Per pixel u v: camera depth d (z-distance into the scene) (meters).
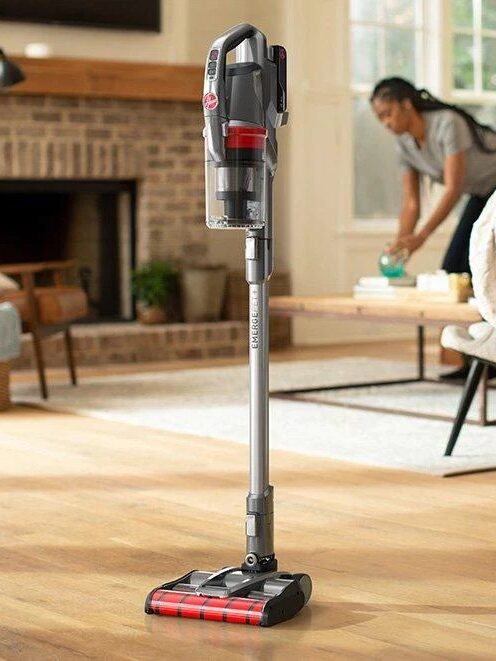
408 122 6.23
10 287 6.10
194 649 2.47
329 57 8.84
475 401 5.94
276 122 2.62
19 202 8.20
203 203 8.49
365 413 5.57
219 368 7.52
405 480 4.13
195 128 8.42
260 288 2.65
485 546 3.27
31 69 7.73
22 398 6.27
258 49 2.57
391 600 2.79
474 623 2.62
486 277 4.02
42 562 3.15
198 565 3.11
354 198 9.07
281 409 5.72
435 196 9.29
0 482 4.18
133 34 8.29
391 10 9.11
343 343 8.93
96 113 8.07
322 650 2.46
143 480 4.18
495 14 9.46
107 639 2.54
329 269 8.92
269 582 2.67
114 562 3.14
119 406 5.92
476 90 9.44
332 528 3.48
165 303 8.30
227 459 4.55
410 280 5.89
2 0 7.78
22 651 2.47
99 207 8.38
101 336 7.84
